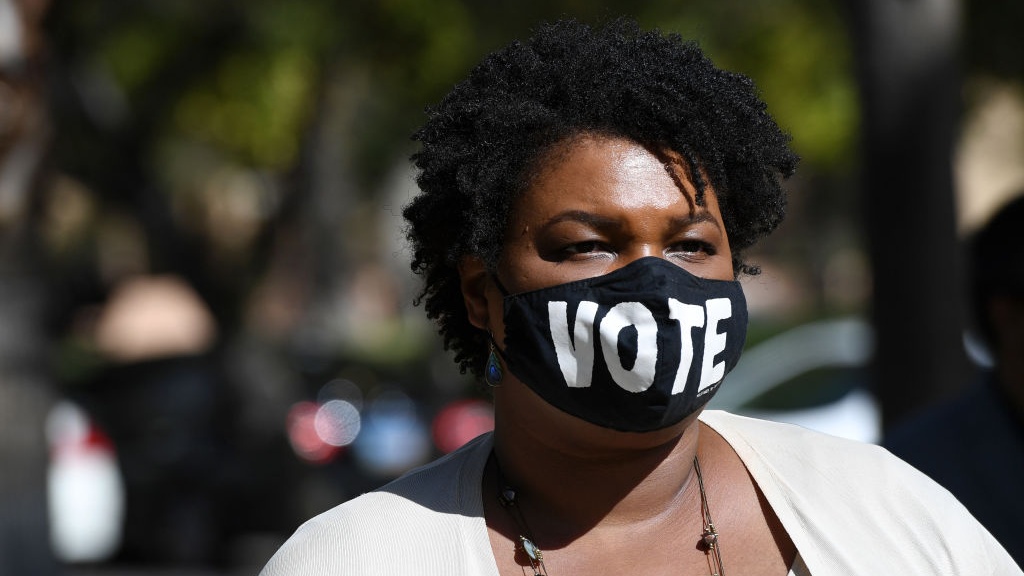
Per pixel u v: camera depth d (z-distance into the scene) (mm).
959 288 6844
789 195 3498
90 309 19812
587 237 2881
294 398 15750
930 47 6766
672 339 2820
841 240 30688
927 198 6801
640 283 2826
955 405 4902
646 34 3266
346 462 15398
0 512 4766
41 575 4922
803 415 12281
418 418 16328
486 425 16297
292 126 16062
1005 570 3064
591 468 2969
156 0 14641
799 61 14664
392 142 20156
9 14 4832
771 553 2984
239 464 13906
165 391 13906
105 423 13773
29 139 4949
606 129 2924
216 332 14750
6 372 4801
